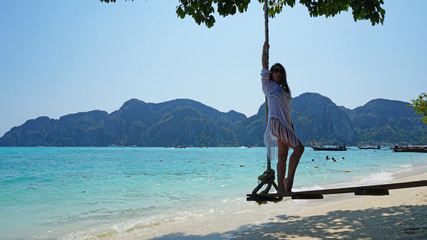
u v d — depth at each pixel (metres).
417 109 31.14
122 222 9.05
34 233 7.99
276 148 3.93
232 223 8.48
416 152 102.69
